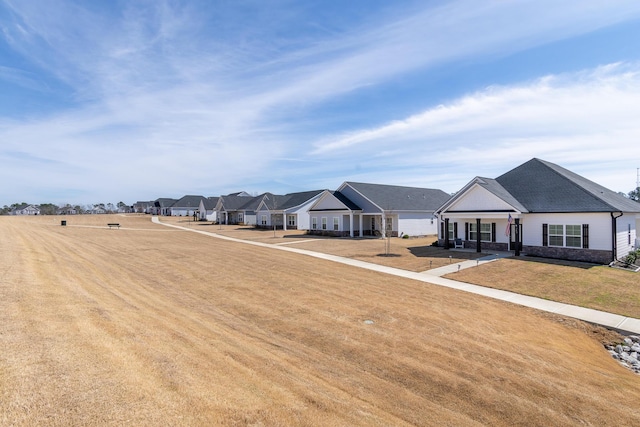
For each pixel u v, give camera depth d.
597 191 24.62
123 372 5.00
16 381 4.28
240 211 63.50
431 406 6.19
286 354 7.77
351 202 38.75
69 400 4.09
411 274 17.98
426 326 10.33
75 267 14.90
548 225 22.89
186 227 56.19
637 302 13.71
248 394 5.22
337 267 19.44
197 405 4.54
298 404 5.27
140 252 23.78
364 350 8.48
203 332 8.28
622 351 10.16
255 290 13.94
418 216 38.47
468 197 26.03
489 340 9.55
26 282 9.51
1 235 24.59
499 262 21.14
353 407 5.62
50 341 5.61
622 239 22.06
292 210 47.06
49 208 104.06
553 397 6.82
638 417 6.39
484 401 6.50
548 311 12.67
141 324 7.77
